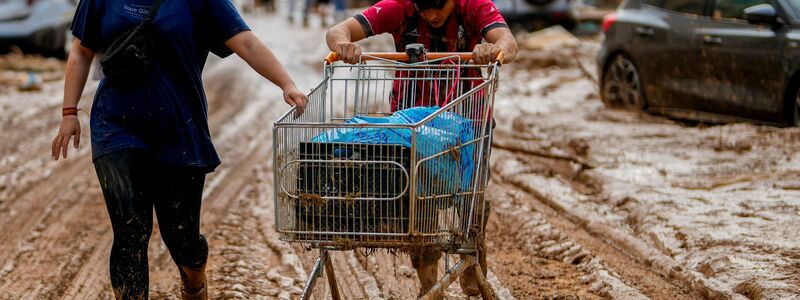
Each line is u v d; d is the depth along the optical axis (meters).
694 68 11.04
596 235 7.03
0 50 18.91
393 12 5.07
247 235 7.29
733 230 6.47
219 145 11.25
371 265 6.41
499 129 11.77
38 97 15.20
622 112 12.23
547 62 18.02
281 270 6.33
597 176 8.50
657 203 7.34
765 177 8.09
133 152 4.39
